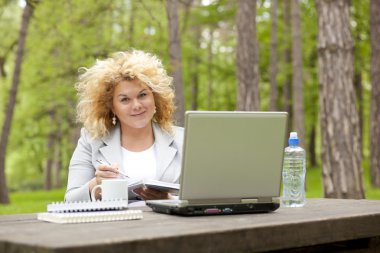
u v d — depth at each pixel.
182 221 2.33
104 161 3.39
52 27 12.90
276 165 2.66
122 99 3.37
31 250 1.75
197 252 1.97
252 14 10.16
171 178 3.43
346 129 7.47
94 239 1.80
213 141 2.53
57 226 2.21
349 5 7.69
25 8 12.78
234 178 2.59
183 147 2.50
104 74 3.38
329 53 7.55
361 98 19.56
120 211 2.44
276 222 2.24
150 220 2.37
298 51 13.01
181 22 18.47
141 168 3.43
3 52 15.28
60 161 23.20
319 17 7.64
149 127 3.53
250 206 2.63
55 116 19.97
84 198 3.10
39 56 14.16
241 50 10.15
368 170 19.11
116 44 12.24
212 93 23.25
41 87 15.53
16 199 14.95
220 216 2.52
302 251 2.65
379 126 14.66
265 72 20.81
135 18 14.66
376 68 14.55
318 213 2.61
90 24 12.90
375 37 14.48
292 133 3.07
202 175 2.54
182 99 10.26
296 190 2.99
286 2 17.36
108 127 3.49
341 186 7.46
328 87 7.57
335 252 2.69
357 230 2.53
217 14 18.64
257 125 2.61
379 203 3.12
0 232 2.06
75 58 13.17
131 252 1.80
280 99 21.16
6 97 18.97
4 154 13.01
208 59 21.77
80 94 3.51
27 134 21.81
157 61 3.53
